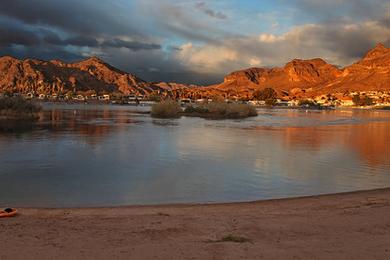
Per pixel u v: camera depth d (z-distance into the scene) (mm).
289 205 11672
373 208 10836
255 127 47312
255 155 23578
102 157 22172
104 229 8758
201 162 20859
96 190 14398
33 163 20047
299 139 33406
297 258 6898
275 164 20453
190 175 17391
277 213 10461
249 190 14633
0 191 14141
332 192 14398
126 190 14414
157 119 61719
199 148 26562
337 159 22312
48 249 7344
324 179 16750
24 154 23016
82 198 13188
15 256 6957
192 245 7617
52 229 8727
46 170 18234
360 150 26422
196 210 10969
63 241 7828
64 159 21359
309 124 55031
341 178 16984
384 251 7238
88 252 7191
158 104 72812
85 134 35188
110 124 48531
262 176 17312
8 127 41219
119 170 18391
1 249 7316
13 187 14789
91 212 10672
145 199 13117
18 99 60344
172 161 21062
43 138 31516
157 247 7484
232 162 20938
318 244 7672
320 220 9562
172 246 7551
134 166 19438
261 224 9211
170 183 15719
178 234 8391
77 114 72688
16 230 8602
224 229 8789
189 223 9312
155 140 31000
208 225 9133
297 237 8164
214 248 7438
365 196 12914
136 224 9219
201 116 74062
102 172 17859
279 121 61500
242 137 34531
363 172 18406
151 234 8367
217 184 15602
